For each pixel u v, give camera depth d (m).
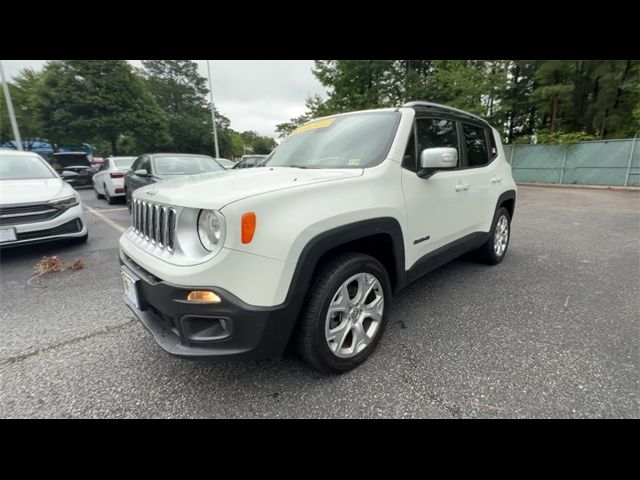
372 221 2.04
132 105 26.44
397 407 1.80
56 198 4.55
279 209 1.66
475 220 3.38
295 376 2.05
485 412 1.75
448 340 2.43
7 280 3.79
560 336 2.46
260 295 1.60
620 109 18.80
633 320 2.68
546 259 4.33
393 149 2.32
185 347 1.66
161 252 1.78
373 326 2.23
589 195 11.44
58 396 1.92
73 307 3.09
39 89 24.14
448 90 15.86
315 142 2.83
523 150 16.41
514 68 20.58
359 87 17.97
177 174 6.60
